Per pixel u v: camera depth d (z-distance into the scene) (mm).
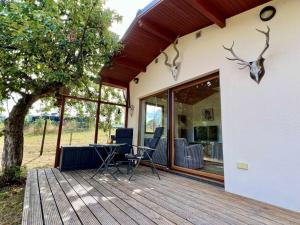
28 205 2301
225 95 3301
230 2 3100
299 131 2391
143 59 5566
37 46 3908
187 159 4223
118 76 6305
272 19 2850
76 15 4508
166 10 3715
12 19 3363
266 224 1918
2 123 4777
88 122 6574
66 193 2787
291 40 2602
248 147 2871
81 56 4758
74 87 5105
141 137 6004
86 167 4738
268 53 2811
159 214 2102
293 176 2385
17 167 4453
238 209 2309
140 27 4375
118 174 4191
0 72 3992
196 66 4035
